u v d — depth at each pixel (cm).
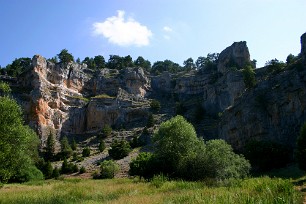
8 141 2812
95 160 8788
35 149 7512
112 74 14050
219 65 13238
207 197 1580
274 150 6294
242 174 4059
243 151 7838
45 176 7519
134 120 11806
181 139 4750
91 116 11875
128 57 16488
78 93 12862
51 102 11362
